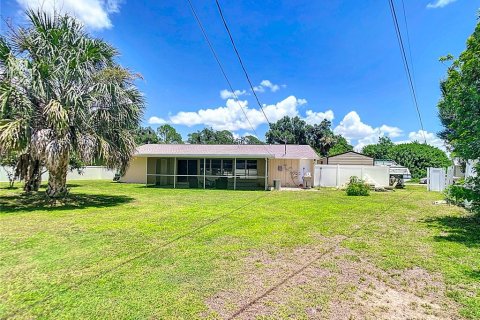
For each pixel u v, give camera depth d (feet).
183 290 11.19
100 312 9.48
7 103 28.53
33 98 31.04
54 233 20.06
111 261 14.32
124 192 50.31
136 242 17.83
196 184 62.69
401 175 71.51
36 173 44.47
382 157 138.10
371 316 9.45
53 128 30.01
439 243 18.12
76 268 13.35
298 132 153.38
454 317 9.41
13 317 9.10
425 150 116.98
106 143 32.19
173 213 28.66
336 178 68.08
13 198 38.60
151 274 12.71
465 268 13.75
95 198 41.16
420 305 10.21
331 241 18.51
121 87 35.37
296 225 23.22
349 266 14.02
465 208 30.01
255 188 61.87
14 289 11.11
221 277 12.51
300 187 64.85
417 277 12.71
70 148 30.45
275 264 14.21
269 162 66.74
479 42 24.56
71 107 30.68
